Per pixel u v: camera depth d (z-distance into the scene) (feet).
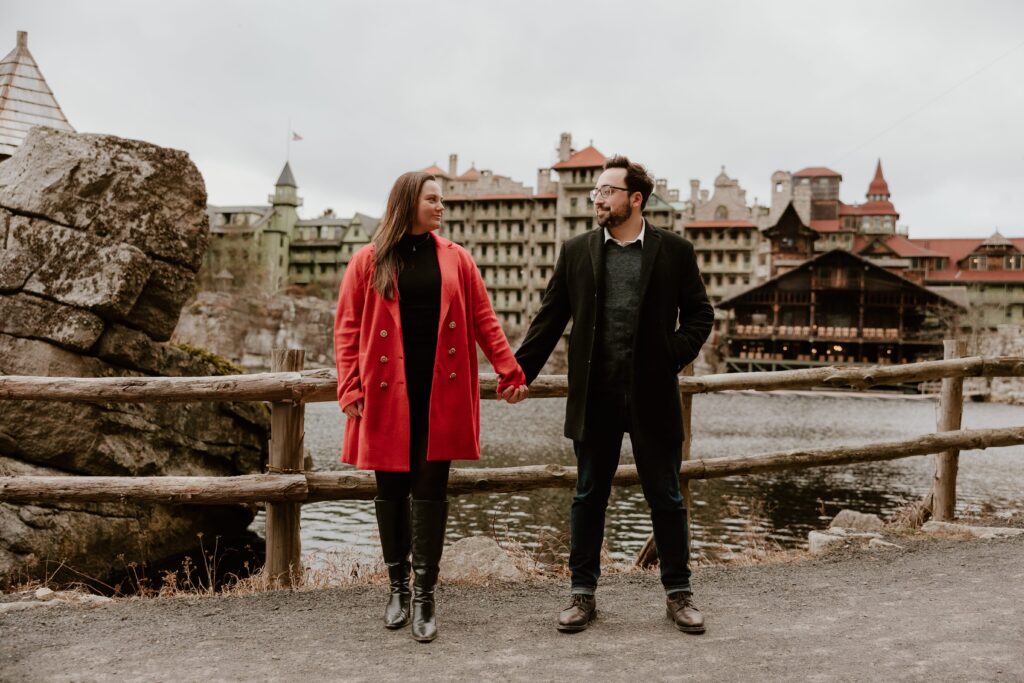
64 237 21.17
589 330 10.09
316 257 319.68
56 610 11.27
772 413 101.45
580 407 10.09
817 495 37.63
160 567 21.26
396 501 10.37
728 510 33.53
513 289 278.87
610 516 32.14
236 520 25.18
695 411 104.17
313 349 218.59
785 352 222.28
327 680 8.28
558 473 14.44
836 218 287.69
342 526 29.17
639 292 9.93
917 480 42.68
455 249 10.37
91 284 21.09
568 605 11.43
